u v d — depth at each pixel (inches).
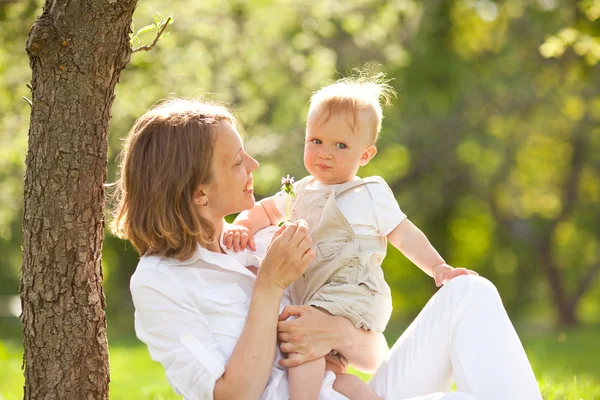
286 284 136.5
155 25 151.2
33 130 145.0
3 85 361.1
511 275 994.7
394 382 146.6
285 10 495.8
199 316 134.5
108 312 904.9
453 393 129.5
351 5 511.5
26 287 147.5
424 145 746.8
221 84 442.3
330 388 139.6
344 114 154.9
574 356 422.6
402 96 646.5
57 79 142.8
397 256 967.0
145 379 332.2
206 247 144.0
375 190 153.9
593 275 913.5
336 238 150.4
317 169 156.8
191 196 137.8
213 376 129.8
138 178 138.0
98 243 149.9
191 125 138.6
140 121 142.2
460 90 677.9
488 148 767.1
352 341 144.8
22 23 353.7
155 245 138.3
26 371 149.6
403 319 955.3
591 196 879.1
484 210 893.2
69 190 144.6
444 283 149.3
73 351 147.8
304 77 499.5
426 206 815.7
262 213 164.7
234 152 141.4
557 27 586.9
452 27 609.6
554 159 852.6
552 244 913.5
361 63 575.8
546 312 1095.0
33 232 145.7
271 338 133.0
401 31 641.0
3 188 432.5
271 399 134.0
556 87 701.9
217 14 457.4
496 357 135.4
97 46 142.8
